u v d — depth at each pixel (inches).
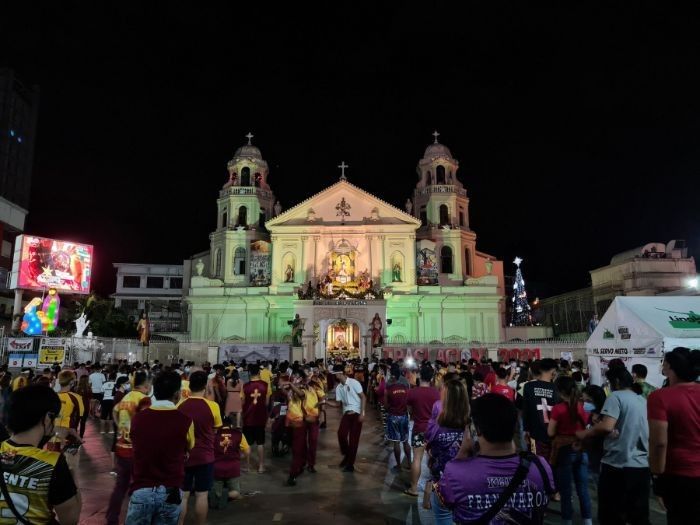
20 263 1660.9
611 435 290.5
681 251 2094.0
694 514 221.0
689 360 237.0
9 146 2783.0
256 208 2326.5
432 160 2386.8
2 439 220.5
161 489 246.4
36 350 1189.1
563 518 320.8
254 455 613.3
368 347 1908.2
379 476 498.9
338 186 2230.6
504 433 165.3
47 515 163.8
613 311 654.5
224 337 2172.7
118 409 359.9
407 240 2192.4
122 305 2893.7
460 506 159.9
